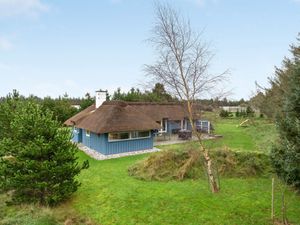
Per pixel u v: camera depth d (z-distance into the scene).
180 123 34.47
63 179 12.48
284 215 10.08
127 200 12.59
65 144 12.80
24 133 12.39
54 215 11.20
